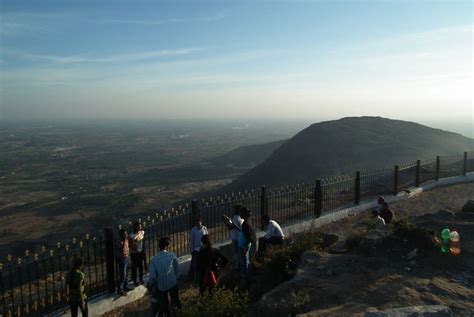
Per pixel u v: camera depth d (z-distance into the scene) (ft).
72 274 24.89
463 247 26.45
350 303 20.20
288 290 22.65
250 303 25.88
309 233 35.96
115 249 29.84
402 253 26.11
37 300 27.48
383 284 22.11
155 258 24.03
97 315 27.58
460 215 35.78
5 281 40.88
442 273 23.34
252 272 29.76
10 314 26.18
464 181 70.38
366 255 26.21
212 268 26.84
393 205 53.72
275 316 20.61
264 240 33.78
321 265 25.43
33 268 44.83
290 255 28.68
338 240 34.17
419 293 20.86
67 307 28.07
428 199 56.85
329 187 55.83
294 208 49.03
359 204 51.98
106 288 30.58
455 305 19.48
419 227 28.09
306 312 20.06
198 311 22.85
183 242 38.70
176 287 24.31
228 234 41.34
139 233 31.19
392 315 15.38
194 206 37.27
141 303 29.45
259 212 45.16
